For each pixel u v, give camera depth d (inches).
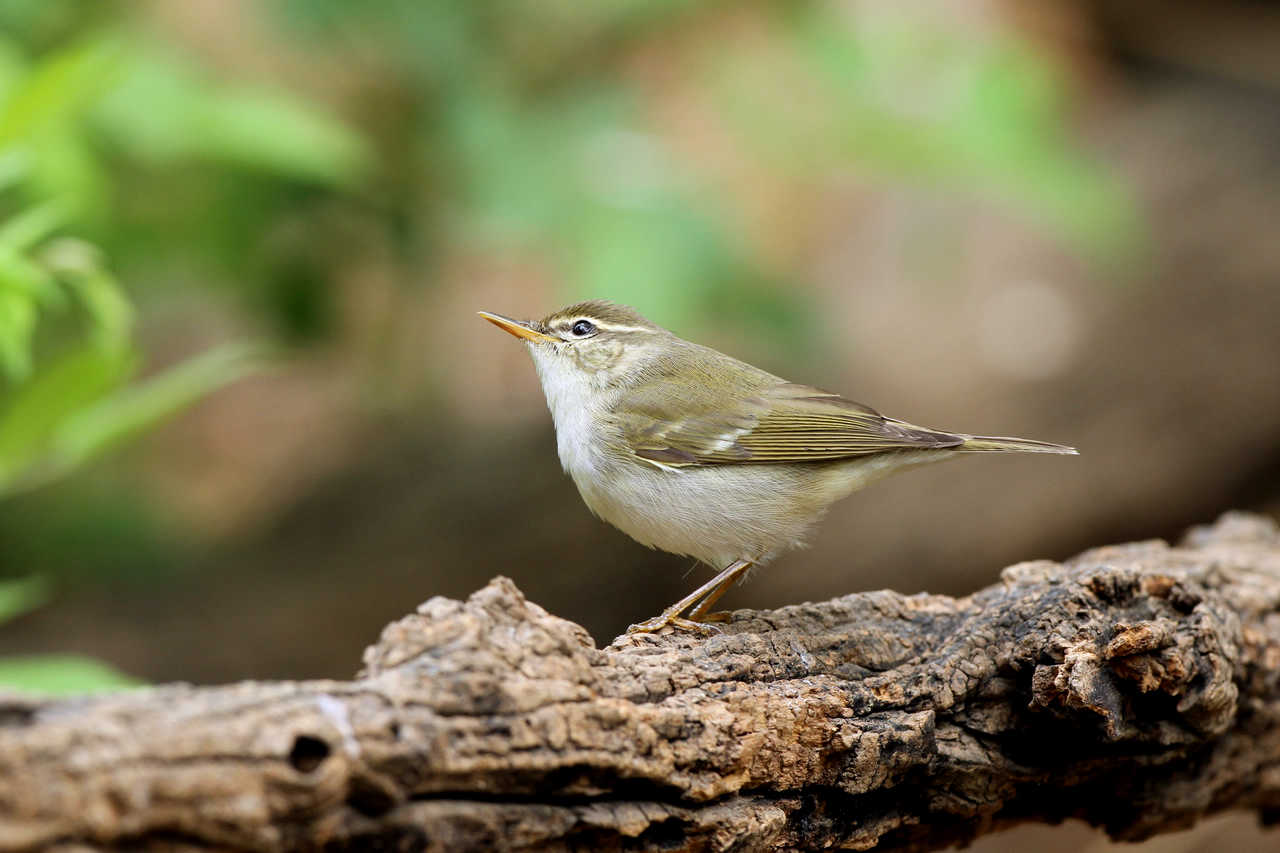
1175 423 653.9
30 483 293.1
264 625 593.0
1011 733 255.1
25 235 269.7
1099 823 287.6
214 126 406.0
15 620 581.0
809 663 247.6
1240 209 676.1
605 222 437.7
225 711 162.6
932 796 253.8
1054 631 250.1
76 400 281.7
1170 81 737.6
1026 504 645.9
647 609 613.6
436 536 615.2
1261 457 666.2
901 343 652.1
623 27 463.5
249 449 684.1
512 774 187.5
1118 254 627.2
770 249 592.1
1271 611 298.7
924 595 283.9
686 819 211.5
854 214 681.6
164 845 156.4
